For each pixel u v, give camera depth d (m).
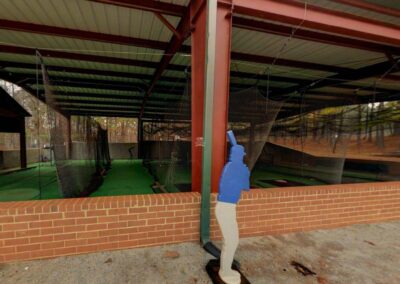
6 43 4.42
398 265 2.18
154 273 1.91
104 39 4.00
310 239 2.63
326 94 9.01
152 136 10.65
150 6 2.97
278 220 2.71
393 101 8.91
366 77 5.66
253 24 3.37
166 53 4.52
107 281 1.79
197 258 2.14
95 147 7.55
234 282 1.76
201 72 2.57
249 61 5.05
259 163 10.00
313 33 3.73
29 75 6.69
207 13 2.24
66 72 6.24
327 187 3.01
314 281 1.91
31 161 10.98
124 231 2.21
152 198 2.30
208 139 2.33
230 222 1.77
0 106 7.29
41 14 3.35
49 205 2.02
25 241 1.98
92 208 2.10
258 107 5.18
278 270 2.04
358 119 7.28
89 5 3.11
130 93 8.98
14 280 1.77
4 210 1.92
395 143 9.41
